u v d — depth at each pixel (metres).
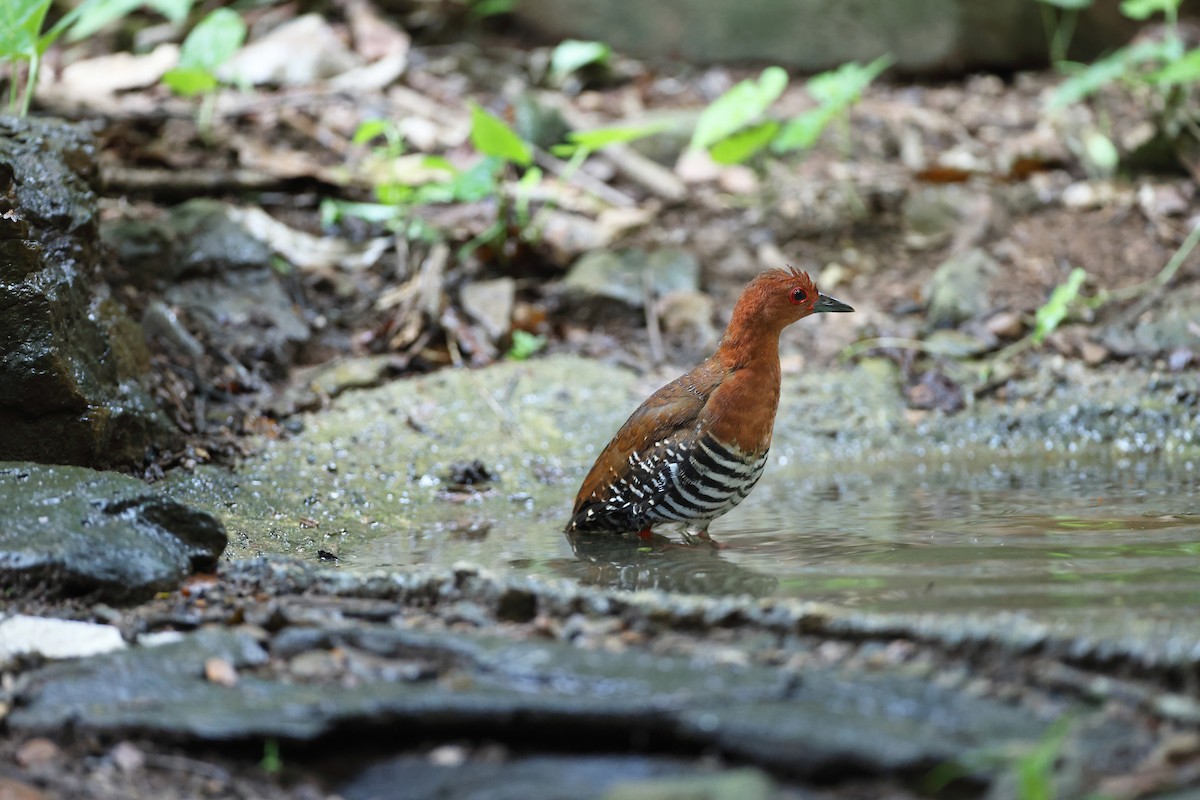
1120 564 7.89
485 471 11.52
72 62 17.61
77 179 10.61
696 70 19.62
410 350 13.16
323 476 11.05
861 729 5.38
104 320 10.57
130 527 7.86
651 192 16.44
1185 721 5.41
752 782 5.08
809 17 19.14
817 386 13.20
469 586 7.34
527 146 16.06
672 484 9.72
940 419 12.74
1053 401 12.80
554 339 13.84
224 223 13.34
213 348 12.32
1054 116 17.22
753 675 5.92
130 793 5.41
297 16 19.11
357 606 7.28
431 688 5.96
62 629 6.81
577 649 6.34
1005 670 5.96
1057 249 14.80
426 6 19.81
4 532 7.47
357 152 16.19
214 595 7.55
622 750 5.63
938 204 15.60
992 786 5.07
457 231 14.72
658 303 14.16
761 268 15.05
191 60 14.47
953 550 8.55
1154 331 13.33
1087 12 18.73
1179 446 12.16
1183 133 15.92
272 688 6.10
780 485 11.42
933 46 18.92
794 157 17.22
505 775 5.50
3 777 5.41
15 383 9.26
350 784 5.58
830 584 7.63
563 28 20.00
